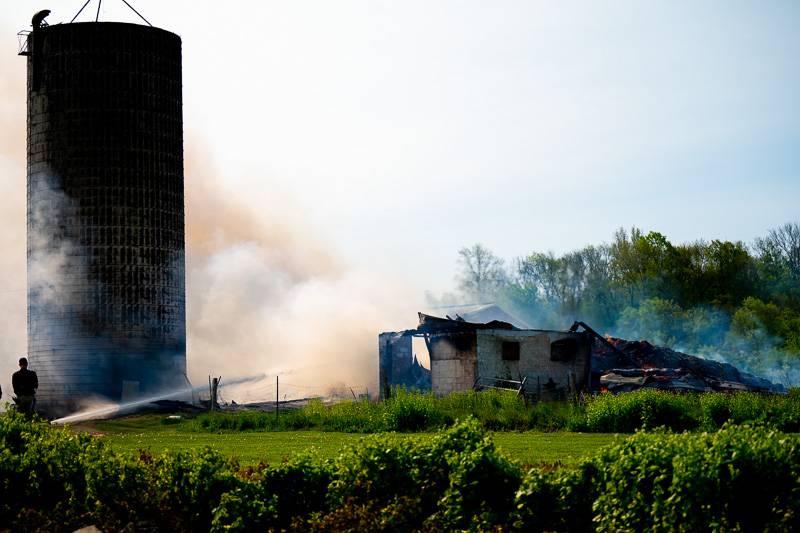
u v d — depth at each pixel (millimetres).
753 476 17156
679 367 70312
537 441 36500
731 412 41531
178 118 66062
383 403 47000
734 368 72375
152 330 63875
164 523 20906
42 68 64250
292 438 40656
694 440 17875
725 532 16641
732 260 123875
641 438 18438
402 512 19656
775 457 17203
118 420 56688
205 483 21000
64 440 23141
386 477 20578
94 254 63125
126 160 63625
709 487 17016
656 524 17297
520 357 62094
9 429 23906
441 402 46562
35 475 22297
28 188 65062
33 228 64562
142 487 21516
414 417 43156
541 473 19609
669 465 17594
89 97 63500
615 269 131500
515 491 19688
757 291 122938
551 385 62156
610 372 65500
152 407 61656
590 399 45438
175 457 21609
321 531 19562
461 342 62469
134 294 63500
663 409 41812
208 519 20938
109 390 62781
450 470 20344
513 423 43625
